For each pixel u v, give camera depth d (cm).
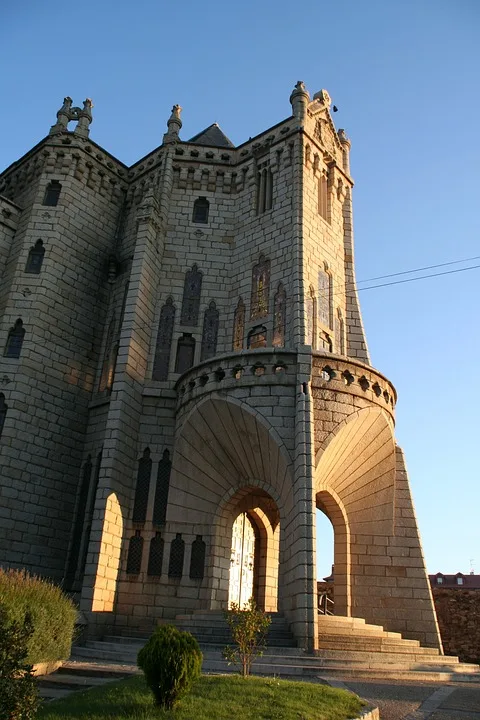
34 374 3116
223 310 3344
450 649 2872
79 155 3712
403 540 2628
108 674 1590
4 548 2770
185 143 3797
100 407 3244
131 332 3028
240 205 3600
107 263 3681
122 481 2753
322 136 3722
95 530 2564
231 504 2745
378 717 1186
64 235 3491
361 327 3359
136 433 2939
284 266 3164
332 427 2509
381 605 2530
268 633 2138
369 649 2141
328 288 3291
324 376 2633
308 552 2139
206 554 2667
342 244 3562
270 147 3584
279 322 3062
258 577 3055
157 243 3419
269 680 1334
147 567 2650
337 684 1539
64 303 3372
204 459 2758
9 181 3947
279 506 2555
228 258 3481
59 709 1069
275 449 2486
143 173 3872
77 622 2339
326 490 2602
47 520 2961
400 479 2734
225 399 2614
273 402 2545
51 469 3050
